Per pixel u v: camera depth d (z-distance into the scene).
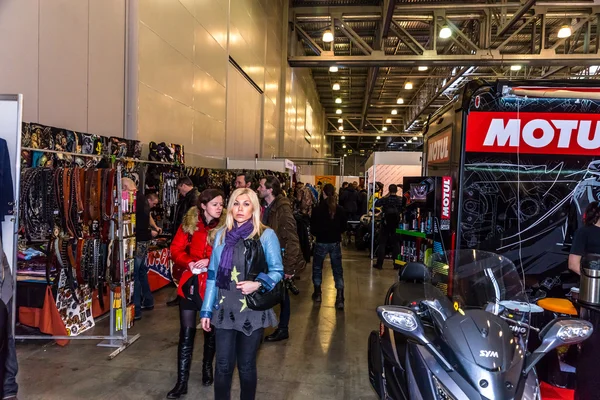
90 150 4.79
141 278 5.14
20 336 3.94
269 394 3.19
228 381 2.45
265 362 3.79
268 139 15.07
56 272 4.03
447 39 15.95
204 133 8.84
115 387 3.23
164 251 6.26
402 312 1.96
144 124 6.34
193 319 3.12
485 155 3.64
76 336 4.01
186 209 5.50
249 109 12.71
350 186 12.91
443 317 2.08
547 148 3.60
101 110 5.58
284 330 4.35
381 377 2.67
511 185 3.64
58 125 4.84
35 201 3.90
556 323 2.00
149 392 3.16
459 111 3.80
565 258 3.62
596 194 3.57
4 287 2.38
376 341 2.91
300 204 9.15
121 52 5.97
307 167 21.30
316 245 5.61
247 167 10.27
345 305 5.68
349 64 14.23
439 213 4.88
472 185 3.66
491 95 3.60
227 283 2.41
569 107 3.55
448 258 2.71
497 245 3.65
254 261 2.43
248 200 2.51
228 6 10.20
